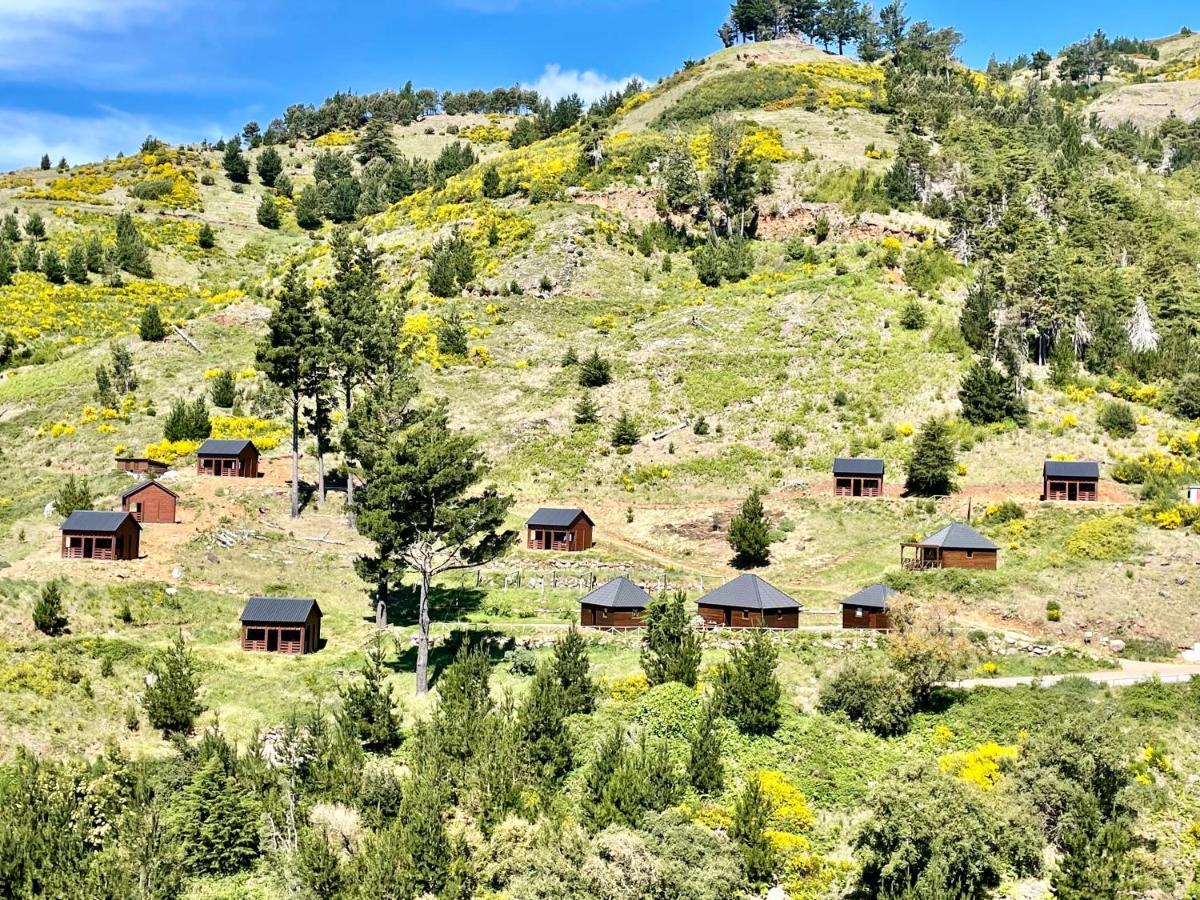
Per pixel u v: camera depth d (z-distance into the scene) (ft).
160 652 214.28
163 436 360.89
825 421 357.82
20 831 137.28
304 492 325.83
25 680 187.83
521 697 195.00
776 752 185.57
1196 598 234.99
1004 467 317.22
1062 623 232.94
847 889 154.61
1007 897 150.20
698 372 400.47
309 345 308.81
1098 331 391.65
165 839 147.95
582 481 340.80
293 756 172.65
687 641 205.57
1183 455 315.37
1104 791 167.12
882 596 235.81
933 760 181.68
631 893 141.18
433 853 143.95
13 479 329.93
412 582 281.54
